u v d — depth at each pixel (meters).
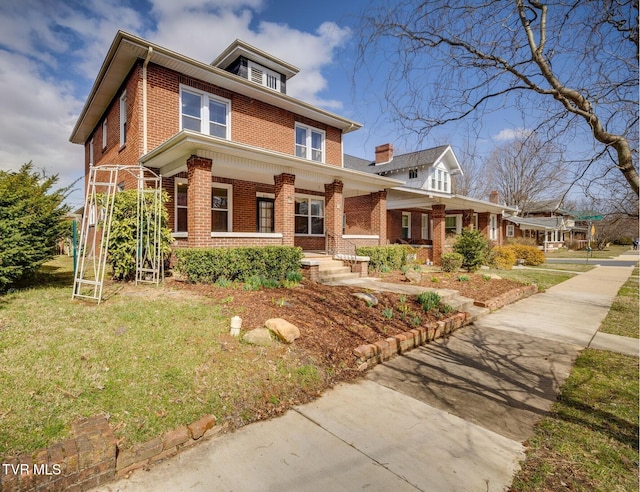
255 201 12.32
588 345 5.68
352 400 3.64
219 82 10.80
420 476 2.48
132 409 2.90
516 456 2.74
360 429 3.08
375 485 2.37
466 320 6.99
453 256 13.13
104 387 3.13
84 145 17.66
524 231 37.25
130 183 9.77
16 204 6.00
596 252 37.66
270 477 2.42
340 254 11.59
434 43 3.16
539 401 3.71
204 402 3.14
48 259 6.72
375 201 13.62
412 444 2.87
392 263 12.66
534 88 2.88
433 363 4.82
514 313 8.01
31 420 2.60
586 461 2.68
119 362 3.55
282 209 9.93
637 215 3.04
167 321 4.74
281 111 12.97
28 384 3.01
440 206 15.98
